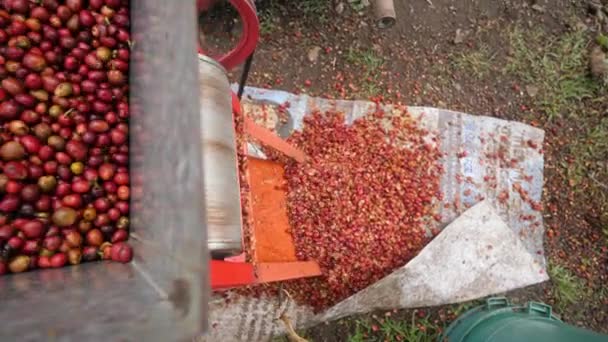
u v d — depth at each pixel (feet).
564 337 8.07
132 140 6.28
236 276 6.12
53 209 6.21
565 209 11.56
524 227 11.11
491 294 10.25
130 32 6.75
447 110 11.27
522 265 10.39
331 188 10.00
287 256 9.59
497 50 12.44
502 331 8.93
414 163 10.66
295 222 9.85
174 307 3.54
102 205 6.27
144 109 5.43
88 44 6.76
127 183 6.44
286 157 10.11
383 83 11.79
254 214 9.50
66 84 6.47
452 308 10.57
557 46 12.67
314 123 10.79
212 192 5.74
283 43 11.69
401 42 12.16
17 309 4.39
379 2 10.54
